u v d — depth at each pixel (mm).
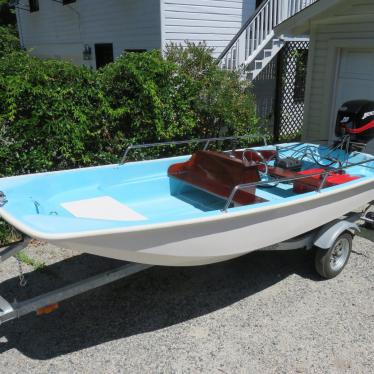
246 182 3766
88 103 5129
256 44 9781
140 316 3561
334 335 3316
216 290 3951
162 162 4562
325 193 3688
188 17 9648
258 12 9352
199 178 4176
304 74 11125
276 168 4645
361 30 6902
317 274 4203
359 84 7242
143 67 5566
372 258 4570
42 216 2764
